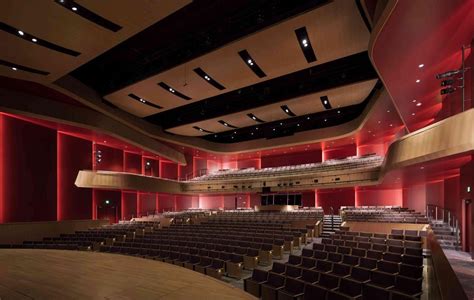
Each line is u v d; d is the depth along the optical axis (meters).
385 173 11.98
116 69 15.20
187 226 14.98
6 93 12.10
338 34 10.35
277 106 17.38
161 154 22.33
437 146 7.19
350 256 6.65
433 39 6.77
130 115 18.62
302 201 23.75
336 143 22.12
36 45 8.93
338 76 15.03
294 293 5.14
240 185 22.89
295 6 9.95
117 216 20.05
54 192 15.04
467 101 7.54
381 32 6.42
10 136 13.25
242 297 3.28
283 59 12.04
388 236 9.84
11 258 6.02
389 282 5.14
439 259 4.55
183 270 4.75
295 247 10.88
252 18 10.94
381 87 13.22
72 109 14.62
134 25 8.23
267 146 24.00
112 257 6.18
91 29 8.31
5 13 7.45
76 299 3.32
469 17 5.93
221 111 19.64
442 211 13.98
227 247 9.07
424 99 10.58
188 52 12.66
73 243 12.16
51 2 7.17
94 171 17.23
